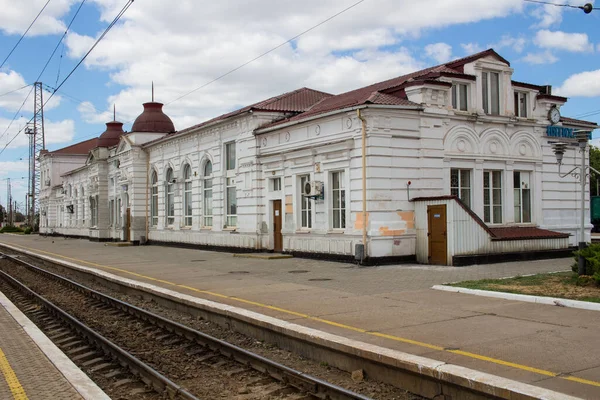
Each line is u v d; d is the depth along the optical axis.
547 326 8.99
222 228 27.95
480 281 13.66
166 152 34.56
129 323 12.52
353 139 19.28
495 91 21.94
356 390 7.11
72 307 15.11
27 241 51.00
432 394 6.67
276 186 24.02
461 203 18.31
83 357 9.77
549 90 23.27
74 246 39.03
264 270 18.45
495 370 6.65
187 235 31.75
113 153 42.38
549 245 20.56
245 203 25.61
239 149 26.08
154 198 37.16
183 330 10.77
